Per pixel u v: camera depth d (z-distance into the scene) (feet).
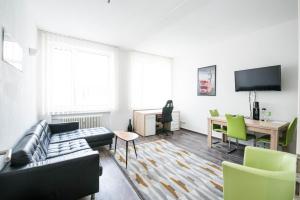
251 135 10.03
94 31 11.14
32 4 7.86
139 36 11.98
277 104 10.06
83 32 11.35
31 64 8.91
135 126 15.65
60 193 4.91
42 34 11.04
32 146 5.44
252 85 10.77
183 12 8.43
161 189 6.45
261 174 3.34
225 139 12.64
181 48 14.93
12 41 5.40
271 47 10.23
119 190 6.34
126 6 7.91
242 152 10.59
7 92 4.97
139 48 14.98
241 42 11.84
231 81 12.57
